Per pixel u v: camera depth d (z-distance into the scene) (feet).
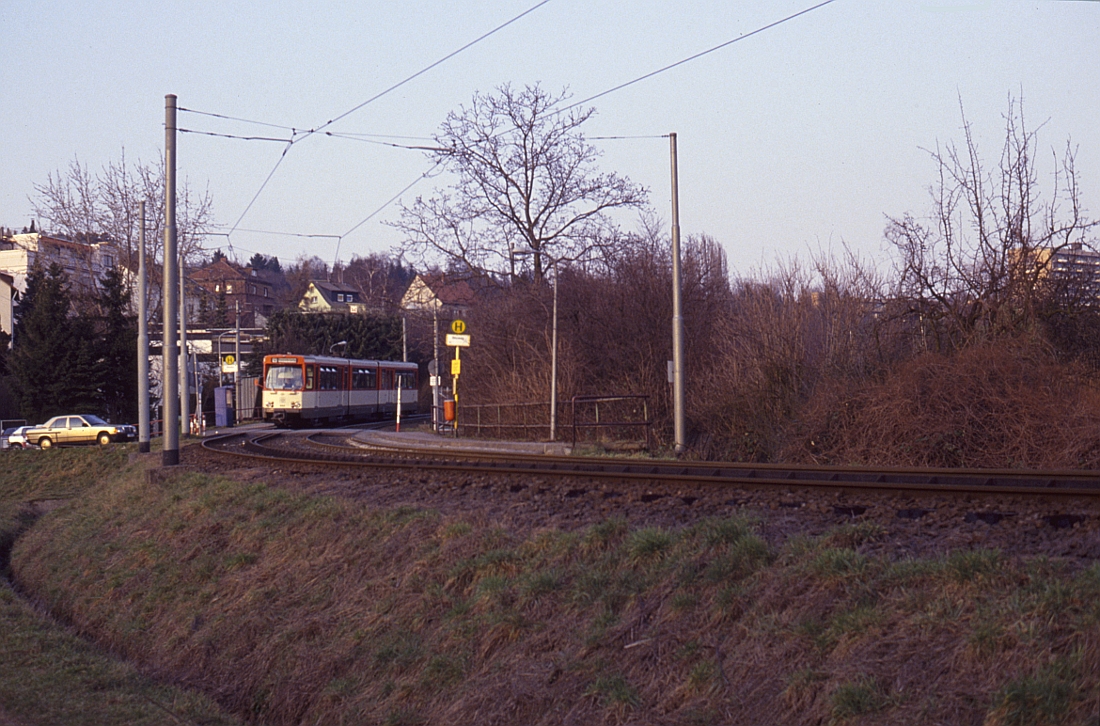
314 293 284.20
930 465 58.54
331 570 33.27
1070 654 16.56
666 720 19.71
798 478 40.01
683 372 69.26
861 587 20.67
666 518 30.94
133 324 164.66
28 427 134.00
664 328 97.40
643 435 81.66
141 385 92.07
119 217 160.15
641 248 107.55
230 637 31.83
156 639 34.50
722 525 25.39
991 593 19.12
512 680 23.03
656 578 24.54
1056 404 56.39
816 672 18.72
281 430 122.31
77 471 96.32
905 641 18.48
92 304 165.89
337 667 27.45
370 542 33.81
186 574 38.65
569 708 21.40
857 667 18.42
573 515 32.94
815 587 21.45
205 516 44.70
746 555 23.59
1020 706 15.75
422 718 23.72
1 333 195.21
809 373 75.10
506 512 34.60
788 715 18.39
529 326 105.81
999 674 16.85
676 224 68.69
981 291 69.82
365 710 25.00
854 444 64.59
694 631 21.90
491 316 111.65
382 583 30.45
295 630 30.01
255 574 35.68
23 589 48.26
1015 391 58.23
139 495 55.83
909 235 73.20
